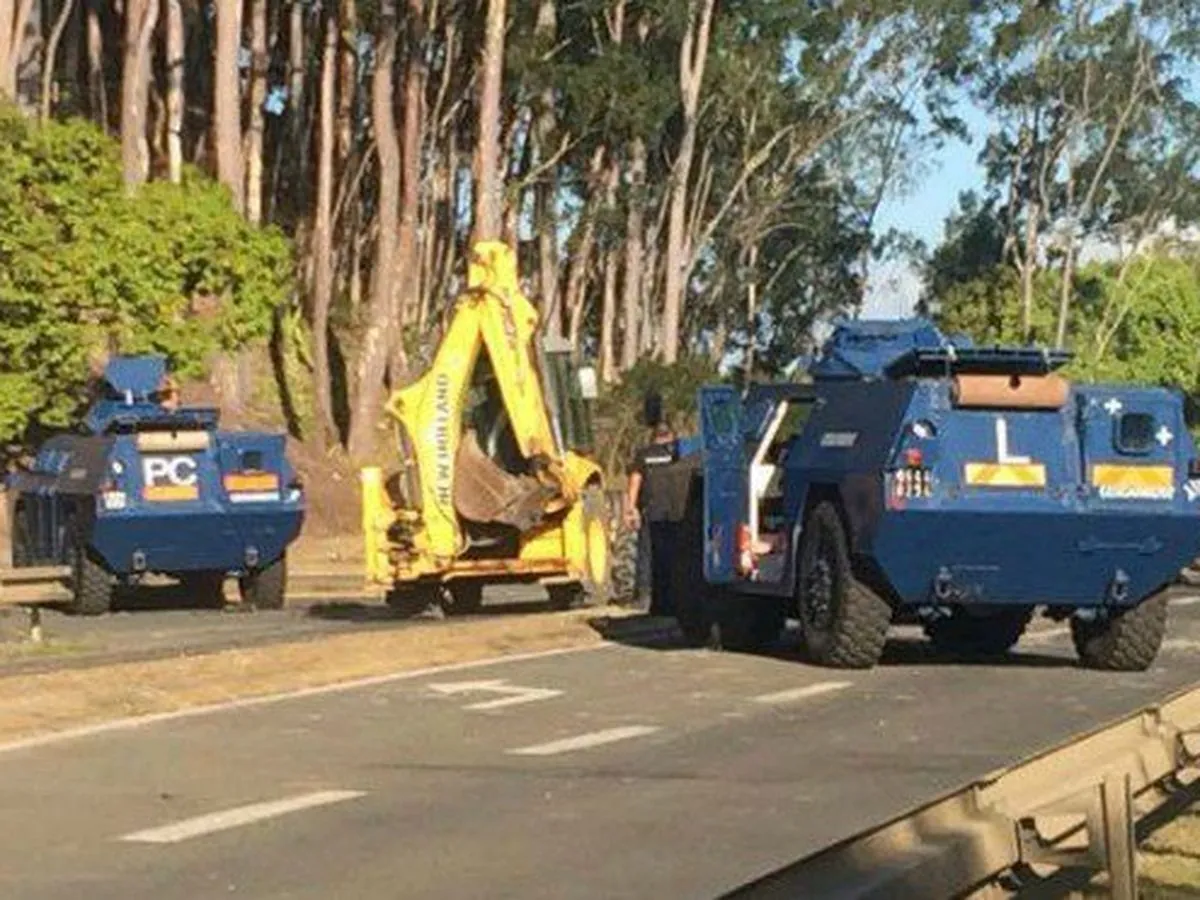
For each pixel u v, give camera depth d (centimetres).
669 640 2042
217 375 4488
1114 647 1789
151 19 4466
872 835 689
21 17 4397
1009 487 1683
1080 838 805
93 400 3503
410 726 1388
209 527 2573
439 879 904
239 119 4878
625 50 5678
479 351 2306
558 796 1115
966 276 8788
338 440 5122
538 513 2281
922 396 1677
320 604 2734
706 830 1019
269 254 4131
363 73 6138
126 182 4103
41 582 2566
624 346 6412
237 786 1142
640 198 6228
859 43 6725
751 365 7950
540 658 1847
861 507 1700
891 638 2188
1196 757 1065
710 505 1892
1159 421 1716
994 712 1488
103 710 1445
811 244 7969
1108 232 8188
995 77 7844
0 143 3712
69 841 984
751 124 6675
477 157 5556
